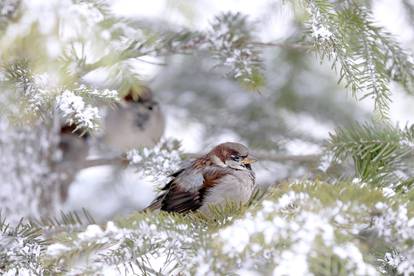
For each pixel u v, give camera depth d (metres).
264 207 5.31
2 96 6.30
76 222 7.33
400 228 5.23
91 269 5.54
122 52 6.43
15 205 10.27
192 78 15.34
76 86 6.52
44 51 5.46
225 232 5.09
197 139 14.73
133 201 14.97
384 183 7.20
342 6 7.14
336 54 6.64
